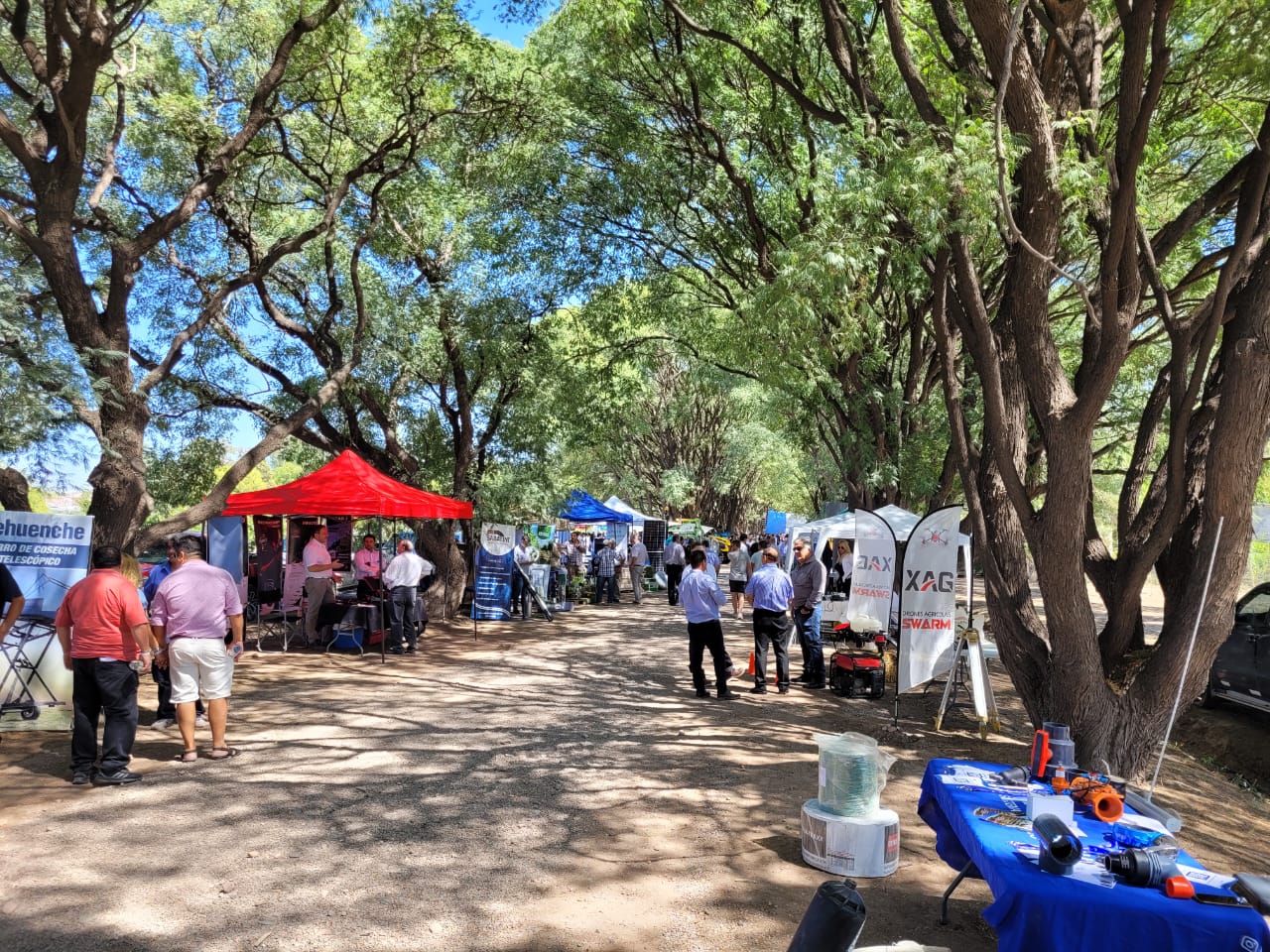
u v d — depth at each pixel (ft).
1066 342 67.05
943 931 15.38
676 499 138.10
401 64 46.44
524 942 14.46
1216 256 32.50
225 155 36.88
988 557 30.68
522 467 66.95
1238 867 20.38
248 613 55.52
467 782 23.24
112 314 33.81
